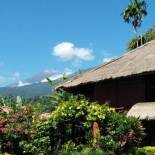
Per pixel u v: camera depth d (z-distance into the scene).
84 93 33.41
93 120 19.14
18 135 21.59
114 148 18.47
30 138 20.98
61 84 32.22
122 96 29.89
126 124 18.91
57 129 19.78
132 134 18.86
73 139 19.53
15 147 21.77
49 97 23.17
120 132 18.75
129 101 29.36
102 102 31.42
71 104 19.61
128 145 18.92
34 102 24.39
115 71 29.00
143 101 28.34
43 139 20.11
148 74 26.34
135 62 28.69
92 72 31.38
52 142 19.98
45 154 20.12
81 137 19.44
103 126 19.06
